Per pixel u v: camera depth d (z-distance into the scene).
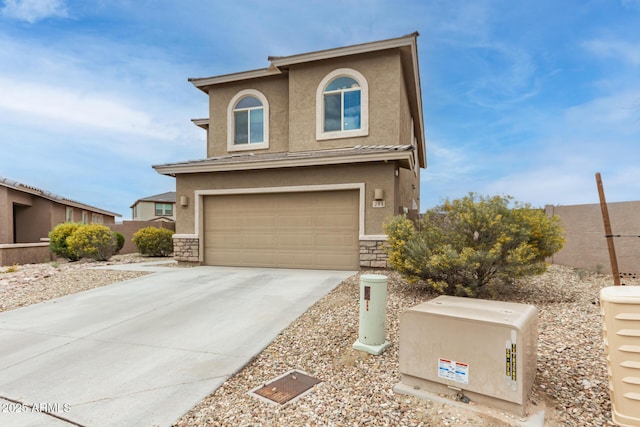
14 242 21.86
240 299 7.07
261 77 13.98
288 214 10.91
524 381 2.82
